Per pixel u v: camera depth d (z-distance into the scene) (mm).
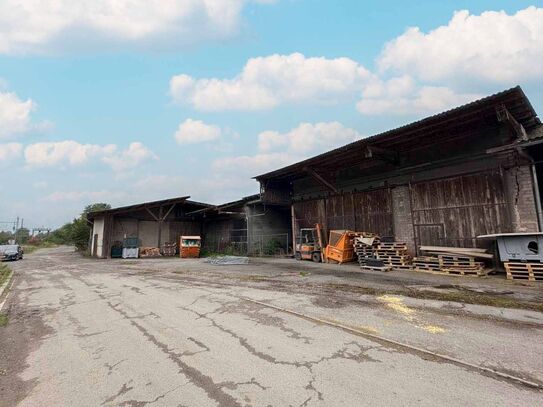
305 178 19016
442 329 4484
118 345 4375
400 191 13625
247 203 22375
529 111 9445
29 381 3428
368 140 11961
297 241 19172
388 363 3441
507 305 5660
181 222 28797
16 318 6199
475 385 2924
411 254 12930
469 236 11148
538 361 3398
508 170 10250
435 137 11750
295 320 5156
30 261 23375
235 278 10359
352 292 7270
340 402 2709
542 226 9383
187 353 3971
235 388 3039
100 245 25062
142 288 8992
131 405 2824
